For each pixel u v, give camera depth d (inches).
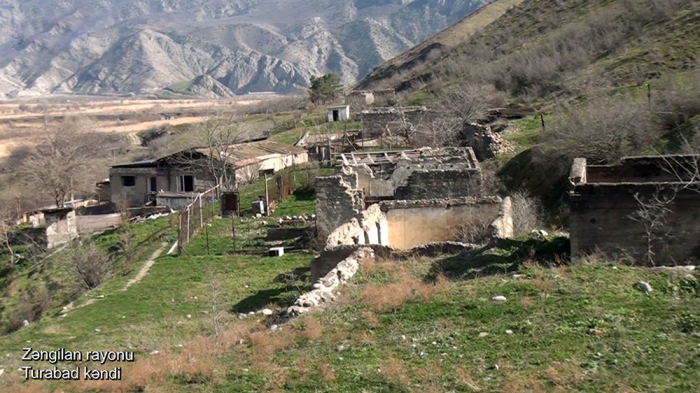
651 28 1932.8
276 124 2810.0
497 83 2230.6
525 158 1211.9
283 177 1503.4
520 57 2306.8
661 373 319.3
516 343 370.3
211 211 1364.4
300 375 371.9
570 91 1740.9
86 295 879.1
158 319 713.6
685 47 1633.9
